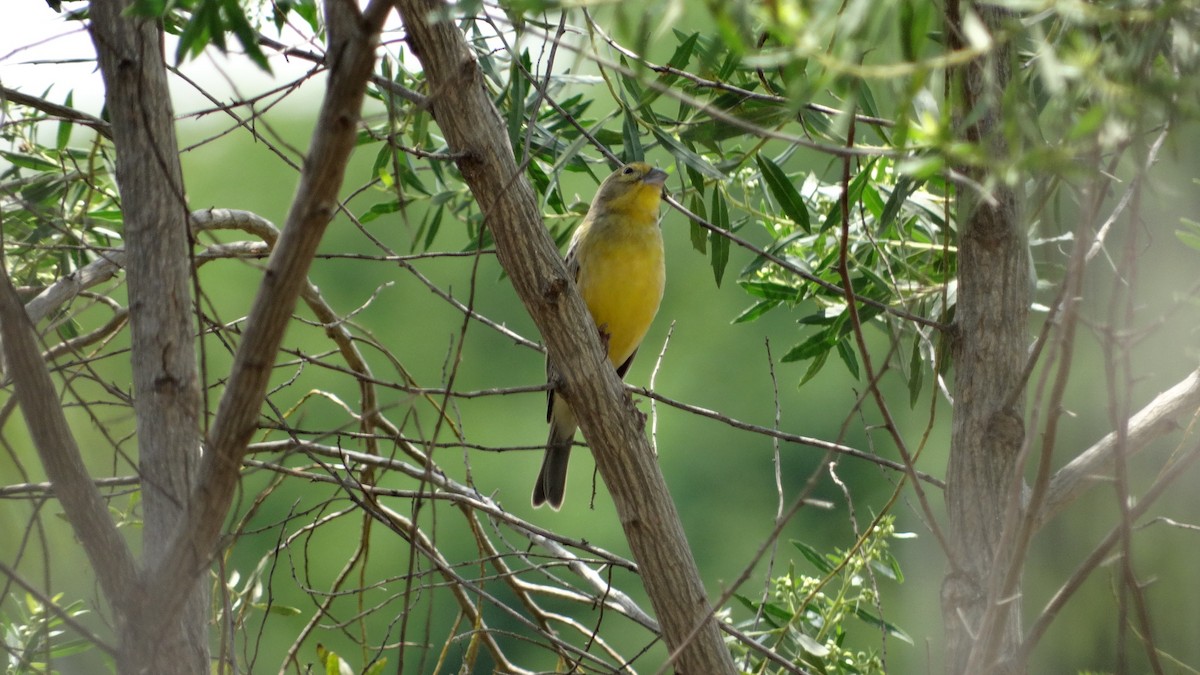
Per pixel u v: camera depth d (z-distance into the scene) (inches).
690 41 320.8
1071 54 166.2
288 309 188.9
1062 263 338.0
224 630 244.1
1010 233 275.4
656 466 288.4
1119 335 219.5
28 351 206.8
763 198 420.8
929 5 167.3
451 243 998.4
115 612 219.0
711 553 912.3
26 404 208.1
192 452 245.0
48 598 218.8
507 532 690.2
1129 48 177.0
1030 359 253.3
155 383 244.7
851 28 158.2
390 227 994.1
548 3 165.9
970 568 269.6
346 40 173.8
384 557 844.0
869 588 376.8
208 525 205.0
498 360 993.5
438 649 739.4
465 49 261.9
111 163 314.5
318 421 890.7
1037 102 253.9
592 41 250.2
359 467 363.3
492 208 246.4
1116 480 213.2
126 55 249.9
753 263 397.7
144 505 240.7
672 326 323.0
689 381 983.0
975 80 248.5
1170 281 356.8
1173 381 382.0
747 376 973.8
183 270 251.8
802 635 323.6
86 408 222.5
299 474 268.4
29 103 291.9
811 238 415.5
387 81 232.1
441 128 266.7
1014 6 159.9
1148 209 357.7
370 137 348.2
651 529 284.5
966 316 281.9
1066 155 160.7
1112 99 162.9
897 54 177.3
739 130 322.3
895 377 783.7
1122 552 217.0
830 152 175.9
